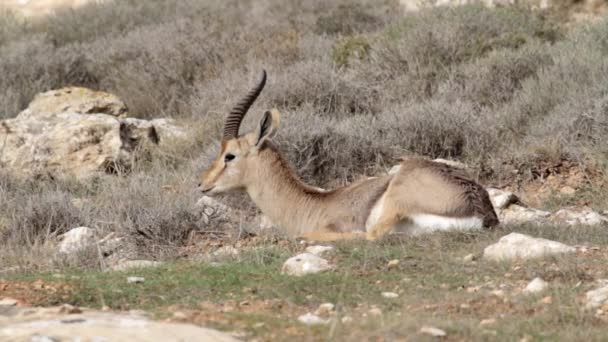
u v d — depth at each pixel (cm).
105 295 2609
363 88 5669
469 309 2461
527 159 4644
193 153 5175
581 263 2861
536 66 5822
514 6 7156
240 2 8925
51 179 4916
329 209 3644
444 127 4956
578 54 5738
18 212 4197
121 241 3662
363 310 2470
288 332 2222
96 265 3356
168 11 8969
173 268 2992
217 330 2238
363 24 7906
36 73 7000
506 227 3441
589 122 4878
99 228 3953
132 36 7531
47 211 4078
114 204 4234
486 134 4988
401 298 2577
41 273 3069
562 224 3544
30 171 4962
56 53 7262
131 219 3828
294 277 2805
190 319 2338
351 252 3112
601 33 6069
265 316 2366
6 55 7256
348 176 4794
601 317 2373
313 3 8388
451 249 3156
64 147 5025
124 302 2558
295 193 3700
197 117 5712
